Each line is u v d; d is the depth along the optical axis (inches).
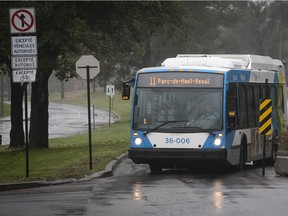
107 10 2534.5
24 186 1438.2
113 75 5329.7
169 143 1625.2
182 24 2733.8
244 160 1787.6
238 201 1115.9
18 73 1503.4
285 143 1658.5
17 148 2721.5
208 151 1609.3
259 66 1957.4
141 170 1804.9
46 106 2600.9
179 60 1786.4
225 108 1630.2
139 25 2598.4
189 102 1640.0
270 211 1007.0
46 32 2276.1
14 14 1515.7
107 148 2348.7
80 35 2290.8
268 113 1640.0
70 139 3329.2
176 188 1332.4
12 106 2810.0
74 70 2422.5
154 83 1663.4
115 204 1099.3
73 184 1462.8
